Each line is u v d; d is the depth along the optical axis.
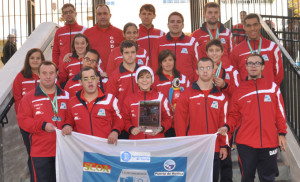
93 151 3.72
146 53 5.21
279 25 8.31
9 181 4.80
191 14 9.34
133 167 3.69
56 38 5.96
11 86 4.81
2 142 4.67
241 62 5.07
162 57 4.42
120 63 4.84
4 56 7.54
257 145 3.91
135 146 3.69
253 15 5.04
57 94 4.06
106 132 3.90
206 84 3.95
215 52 4.45
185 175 3.65
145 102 3.74
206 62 3.86
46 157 3.90
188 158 3.65
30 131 3.85
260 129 3.92
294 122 5.50
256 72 3.97
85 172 3.71
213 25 5.46
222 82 4.32
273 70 5.08
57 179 3.67
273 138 3.93
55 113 3.98
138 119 3.74
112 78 4.52
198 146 3.64
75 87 4.64
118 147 3.71
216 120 3.94
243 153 3.96
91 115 3.89
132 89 4.46
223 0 7.75
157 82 4.46
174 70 4.51
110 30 5.84
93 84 3.83
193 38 5.21
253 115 3.94
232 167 4.75
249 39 5.14
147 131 3.73
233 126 3.94
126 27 5.14
